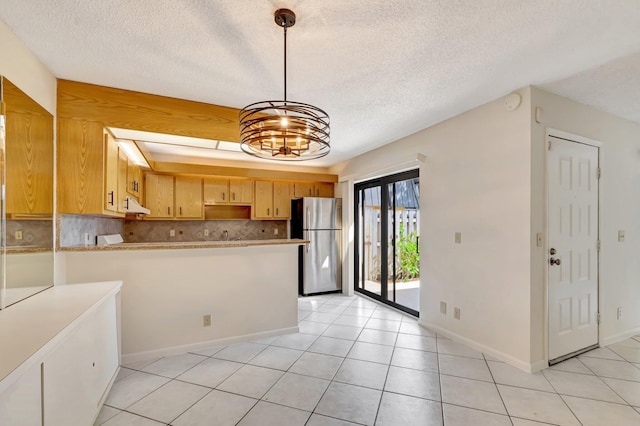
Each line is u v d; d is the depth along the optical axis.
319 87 2.42
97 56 1.98
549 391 2.12
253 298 3.12
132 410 1.92
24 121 1.93
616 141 3.05
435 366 2.50
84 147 2.38
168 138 2.80
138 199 4.25
